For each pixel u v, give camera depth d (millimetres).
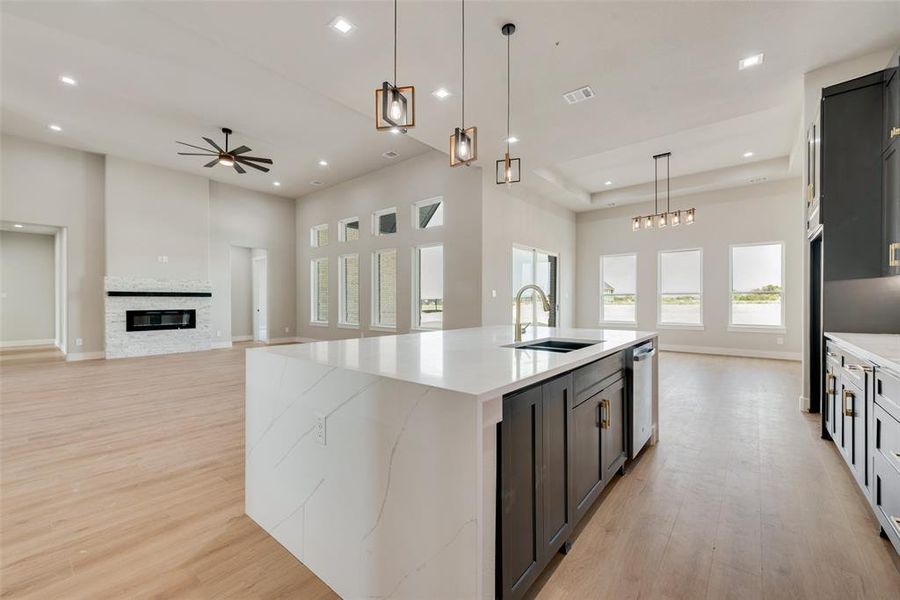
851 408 2211
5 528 1846
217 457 2684
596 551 1672
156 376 5406
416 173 6945
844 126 2744
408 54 3059
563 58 3102
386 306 7691
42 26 3510
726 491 2195
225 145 6059
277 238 9562
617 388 2275
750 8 2574
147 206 7359
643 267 8352
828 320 2846
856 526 1850
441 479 1147
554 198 7949
